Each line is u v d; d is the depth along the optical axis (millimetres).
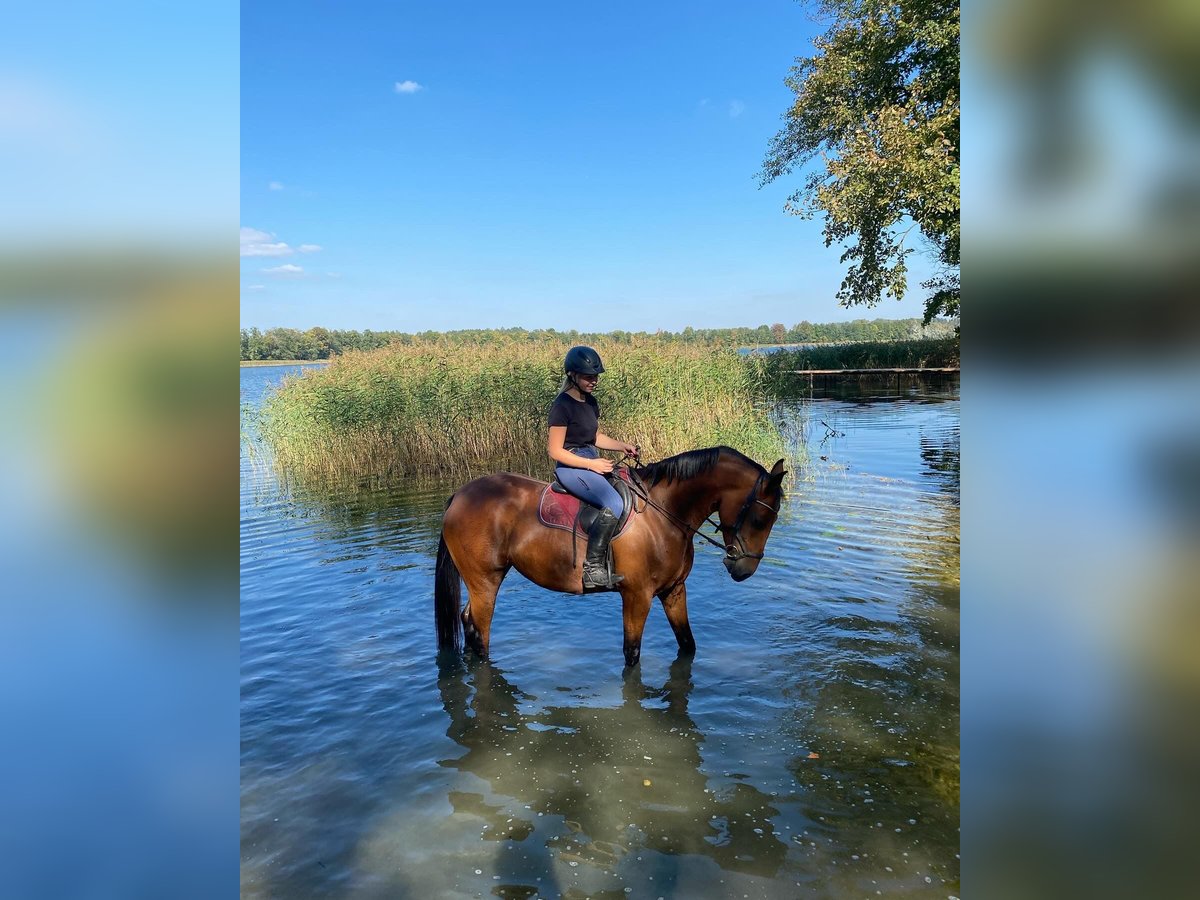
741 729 3758
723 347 14922
